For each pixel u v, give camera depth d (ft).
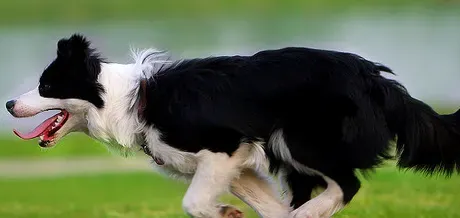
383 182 62.34
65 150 100.32
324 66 35.83
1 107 116.26
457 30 198.90
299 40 188.24
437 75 145.28
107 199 69.36
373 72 36.40
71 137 109.19
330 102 35.42
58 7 257.75
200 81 36.68
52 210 61.62
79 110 38.04
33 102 37.83
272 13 252.01
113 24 228.02
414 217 49.52
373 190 59.11
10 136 108.47
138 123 37.52
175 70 37.55
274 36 196.65
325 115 35.55
